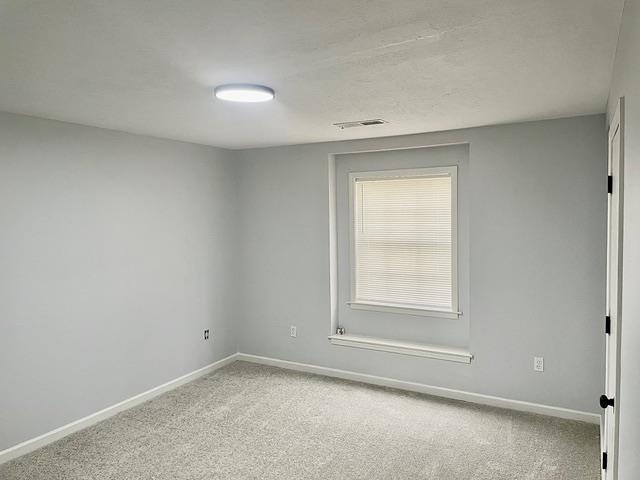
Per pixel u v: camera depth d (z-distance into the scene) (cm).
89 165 394
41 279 362
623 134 171
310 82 261
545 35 196
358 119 369
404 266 483
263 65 230
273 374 518
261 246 543
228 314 550
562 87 281
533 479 313
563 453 345
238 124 388
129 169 429
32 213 354
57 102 307
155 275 458
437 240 466
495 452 348
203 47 204
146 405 439
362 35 193
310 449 356
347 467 331
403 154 473
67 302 381
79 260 389
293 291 528
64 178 375
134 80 255
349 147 481
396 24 182
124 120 369
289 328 533
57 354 375
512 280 413
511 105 329
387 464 334
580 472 320
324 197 502
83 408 395
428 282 473
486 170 416
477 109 340
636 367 116
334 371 508
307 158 508
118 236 420
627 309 145
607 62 233
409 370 469
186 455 349
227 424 399
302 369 527
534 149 397
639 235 111
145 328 449
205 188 512
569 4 167
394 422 399
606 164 372
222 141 482
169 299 474
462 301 457
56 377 375
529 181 401
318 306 514
